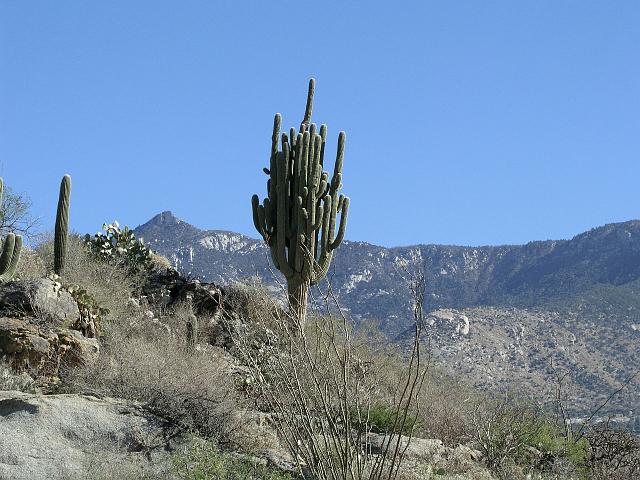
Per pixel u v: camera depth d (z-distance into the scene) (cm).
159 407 1229
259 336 1520
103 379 1333
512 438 1546
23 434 1132
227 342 1834
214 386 1330
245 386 1399
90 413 1182
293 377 1082
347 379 1105
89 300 1606
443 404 1630
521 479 1444
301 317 1834
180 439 1193
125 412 1202
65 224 1844
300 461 1161
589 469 1548
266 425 1310
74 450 1141
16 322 1454
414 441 1391
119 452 1159
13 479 1082
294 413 1062
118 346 1499
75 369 1387
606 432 1605
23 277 1823
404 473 1230
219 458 1155
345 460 998
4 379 1330
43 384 1362
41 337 1436
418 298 1007
